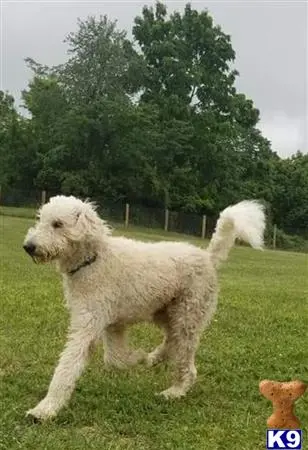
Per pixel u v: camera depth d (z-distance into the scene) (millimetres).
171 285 5387
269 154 57156
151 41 52125
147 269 5273
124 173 44469
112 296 5066
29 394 5203
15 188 44469
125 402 5086
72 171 44156
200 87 52531
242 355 6750
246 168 54594
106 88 47531
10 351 6332
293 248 43781
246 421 4812
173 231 40625
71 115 43844
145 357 5898
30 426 4516
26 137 46719
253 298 11016
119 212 40719
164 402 5219
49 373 5695
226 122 51094
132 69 48531
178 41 51906
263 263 21641
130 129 44125
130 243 5453
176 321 5523
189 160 49594
